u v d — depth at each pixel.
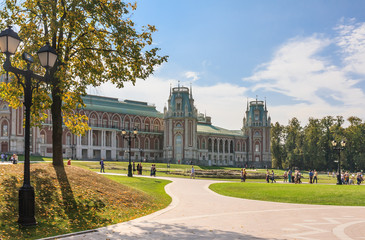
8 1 18.80
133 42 20.98
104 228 12.93
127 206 18.44
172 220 14.96
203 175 59.47
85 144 92.19
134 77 21.14
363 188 30.67
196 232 12.25
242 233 12.20
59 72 17.95
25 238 11.31
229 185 36.06
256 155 125.12
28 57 12.46
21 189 12.41
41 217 13.83
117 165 67.06
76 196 17.19
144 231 12.33
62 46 19.61
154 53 20.98
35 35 19.59
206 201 22.84
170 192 28.27
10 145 75.38
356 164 105.75
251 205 21.31
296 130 126.12
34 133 79.81
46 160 65.56
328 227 13.64
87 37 20.42
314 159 107.94
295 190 29.41
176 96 104.69
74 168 21.89
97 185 20.12
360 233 12.41
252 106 128.88
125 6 20.78
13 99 21.45
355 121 109.69
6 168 18.67
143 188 29.30
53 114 21.11
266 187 33.34
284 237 11.57
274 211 18.64
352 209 20.00
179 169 69.44
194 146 103.75
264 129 125.06
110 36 21.05
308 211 18.83
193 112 104.50
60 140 21.28
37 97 19.70
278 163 128.25
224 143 122.88
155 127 111.69
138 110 108.81
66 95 22.33
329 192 27.66
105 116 98.31
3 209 13.37
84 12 20.28
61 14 19.75
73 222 14.01
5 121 76.50
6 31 11.62
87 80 20.66
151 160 108.56
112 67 20.19
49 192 16.48
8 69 11.86
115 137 98.75
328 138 109.44
